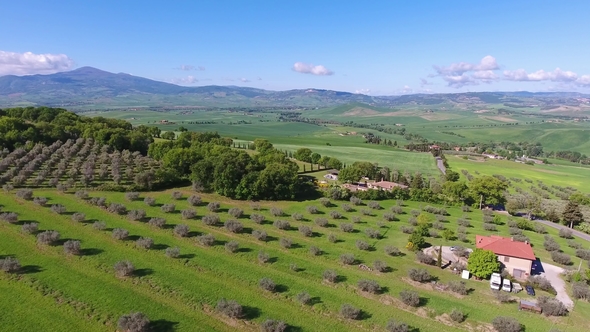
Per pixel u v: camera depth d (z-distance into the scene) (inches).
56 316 1795.0
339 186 5103.3
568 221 4244.6
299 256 2728.8
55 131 5876.0
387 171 6535.4
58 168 4352.9
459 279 2581.2
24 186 3708.2
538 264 2962.6
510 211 4682.6
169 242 2753.4
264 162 5610.2
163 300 2006.6
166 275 2266.2
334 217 3715.6
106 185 3941.9
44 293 1971.0
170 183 4377.5
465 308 2164.1
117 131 6013.8
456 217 4222.4
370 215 3939.5
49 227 2805.1
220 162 4175.7
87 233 2765.7
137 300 1980.8
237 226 3078.2
